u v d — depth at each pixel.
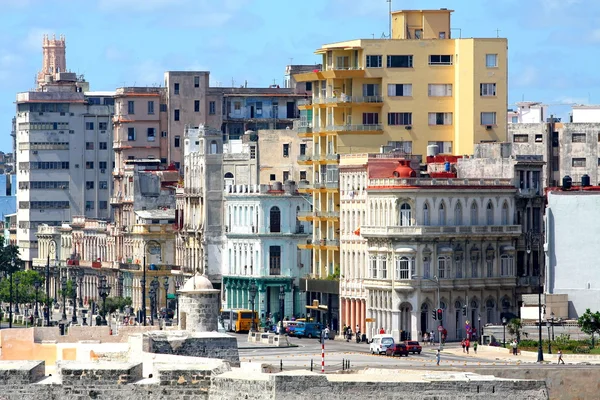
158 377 133.38
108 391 133.25
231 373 133.12
